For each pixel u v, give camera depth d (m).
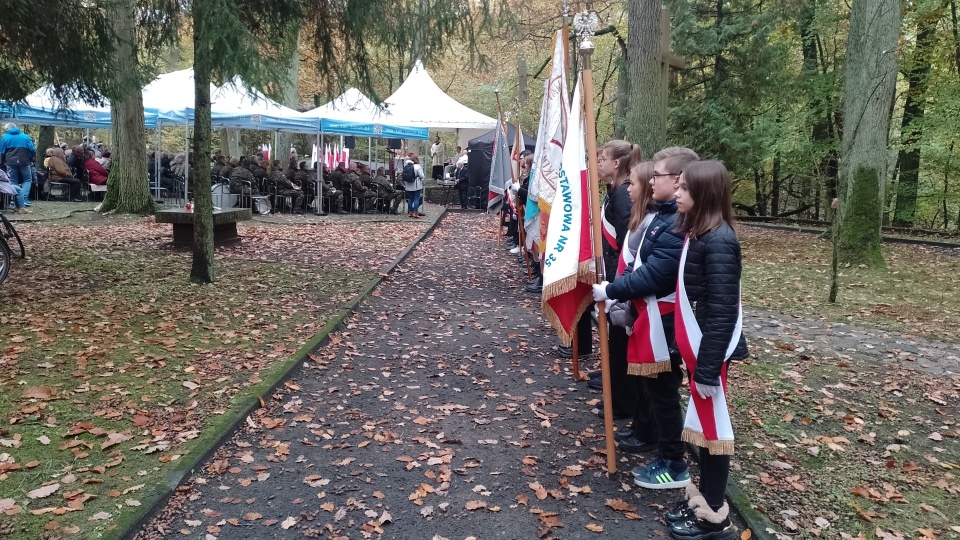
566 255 3.86
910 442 4.53
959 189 20.56
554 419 4.77
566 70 4.95
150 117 17.69
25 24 7.73
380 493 3.66
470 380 5.54
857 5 12.02
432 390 5.29
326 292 8.52
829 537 3.34
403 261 11.73
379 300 8.46
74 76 8.69
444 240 15.09
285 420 4.58
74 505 3.30
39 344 5.82
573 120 3.94
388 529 3.33
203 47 6.85
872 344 6.82
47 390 4.74
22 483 3.52
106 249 11.15
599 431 4.57
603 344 3.84
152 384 5.02
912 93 19.73
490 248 13.96
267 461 3.99
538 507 3.58
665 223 3.51
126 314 6.97
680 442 3.76
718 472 3.17
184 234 11.63
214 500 3.53
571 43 20.06
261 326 6.76
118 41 9.02
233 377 5.21
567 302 4.04
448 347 6.48
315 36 9.59
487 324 7.43
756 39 17.61
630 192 4.05
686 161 3.49
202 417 4.44
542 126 6.66
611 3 21.44
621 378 4.67
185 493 3.57
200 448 3.97
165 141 38.78
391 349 6.35
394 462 4.04
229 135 29.52
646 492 3.76
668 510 3.58
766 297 9.32
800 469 4.08
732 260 3.02
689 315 3.14
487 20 8.99
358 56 9.53
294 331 6.61
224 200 17.73
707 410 3.12
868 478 4.00
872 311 8.41
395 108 22.47
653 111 10.66
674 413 3.73
